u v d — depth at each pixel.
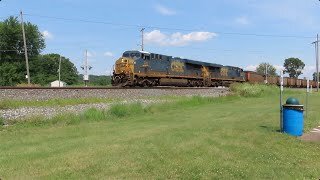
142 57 44.56
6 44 111.12
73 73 144.75
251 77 77.00
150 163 9.37
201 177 8.43
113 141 12.26
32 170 8.91
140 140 12.23
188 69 55.09
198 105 29.91
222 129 14.70
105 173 8.62
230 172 8.81
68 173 8.61
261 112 22.47
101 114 20.36
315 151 11.42
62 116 18.91
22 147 11.80
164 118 20.47
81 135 14.14
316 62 74.12
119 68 43.19
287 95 48.53
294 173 9.00
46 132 15.23
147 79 45.56
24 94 26.36
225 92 44.25
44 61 128.50
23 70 113.94
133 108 22.78
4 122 17.72
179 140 12.16
